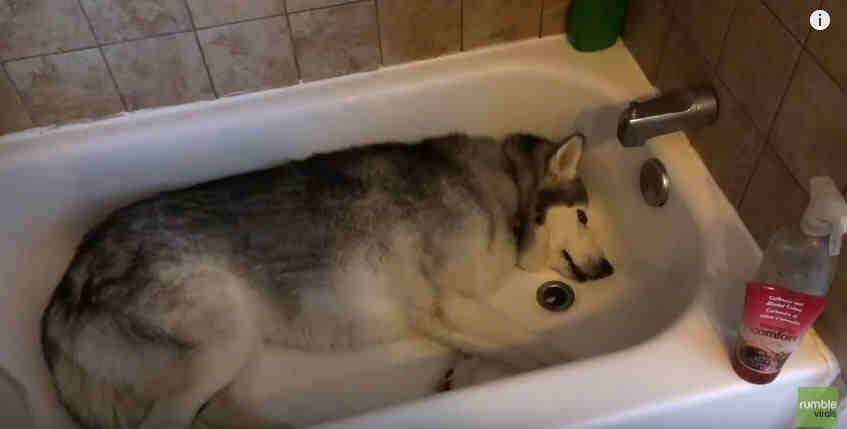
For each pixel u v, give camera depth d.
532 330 1.47
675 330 1.08
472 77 1.51
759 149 1.14
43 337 1.26
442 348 1.45
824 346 1.05
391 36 1.46
